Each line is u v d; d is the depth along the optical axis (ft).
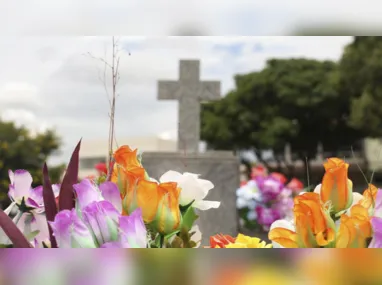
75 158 2.02
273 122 43.52
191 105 13.02
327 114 42.98
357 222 1.86
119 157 2.26
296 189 12.07
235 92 45.39
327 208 2.16
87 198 1.75
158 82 13.03
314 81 43.62
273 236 2.02
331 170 2.19
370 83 31.73
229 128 45.39
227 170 11.10
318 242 1.89
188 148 12.77
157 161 8.65
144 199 2.02
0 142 26.58
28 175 2.32
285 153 44.55
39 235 2.19
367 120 31.81
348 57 32.17
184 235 2.27
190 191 2.52
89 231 1.61
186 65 13.02
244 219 12.10
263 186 12.21
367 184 2.37
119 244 1.55
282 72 44.21
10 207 2.29
